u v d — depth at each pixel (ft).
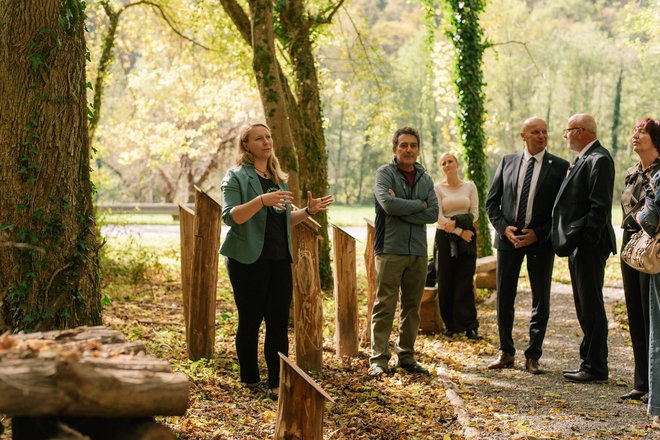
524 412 17.08
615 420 16.37
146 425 7.97
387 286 20.84
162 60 63.72
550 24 195.52
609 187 19.61
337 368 21.38
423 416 16.76
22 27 14.88
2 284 14.84
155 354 20.98
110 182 79.15
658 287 15.94
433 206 20.93
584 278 20.02
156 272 40.65
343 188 215.72
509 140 189.78
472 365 22.34
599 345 20.07
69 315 15.19
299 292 20.13
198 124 86.63
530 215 21.24
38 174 14.92
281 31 36.88
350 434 15.02
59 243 15.15
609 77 194.18
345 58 51.78
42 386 7.20
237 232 16.85
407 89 182.80
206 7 49.55
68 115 15.31
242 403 16.48
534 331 21.47
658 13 65.51
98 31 54.54
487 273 38.42
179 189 122.93
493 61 175.94
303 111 36.70
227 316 25.82
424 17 48.32
